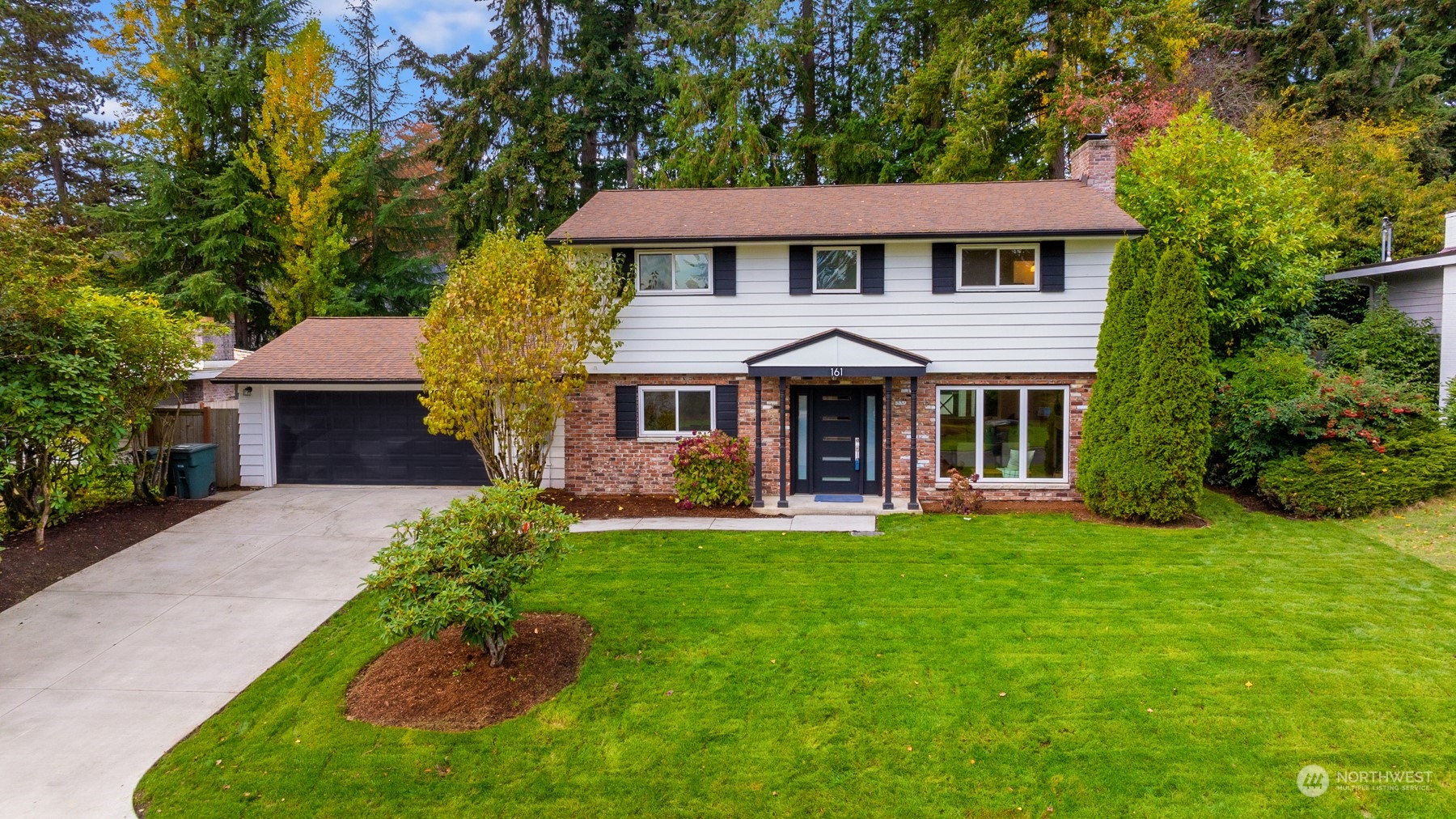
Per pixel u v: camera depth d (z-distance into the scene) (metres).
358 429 16.05
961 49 21.08
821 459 14.92
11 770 5.85
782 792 5.45
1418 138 24.89
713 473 13.71
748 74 25.02
